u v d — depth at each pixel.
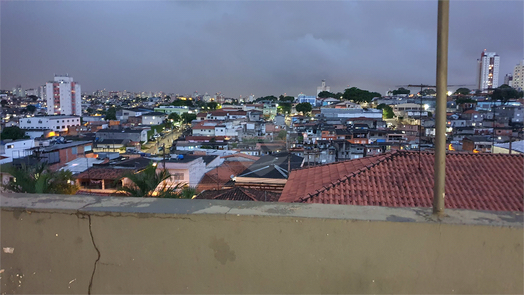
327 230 1.57
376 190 6.86
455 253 1.52
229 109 81.69
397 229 1.54
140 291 1.74
